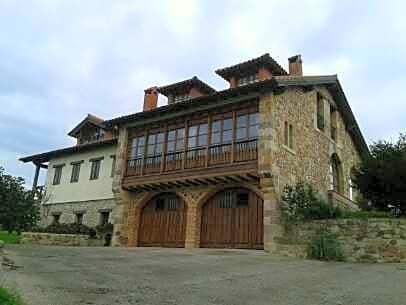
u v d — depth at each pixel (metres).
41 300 6.07
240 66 20.55
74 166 26.52
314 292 7.56
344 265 11.91
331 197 19.14
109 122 21.08
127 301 6.35
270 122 15.81
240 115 16.97
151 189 19.69
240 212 16.91
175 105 18.41
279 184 15.73
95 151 25.47
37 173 28.36
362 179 17.28
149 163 19.52
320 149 19.98
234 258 12.68
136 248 16.72
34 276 8.16
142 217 20.22
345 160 23.00
